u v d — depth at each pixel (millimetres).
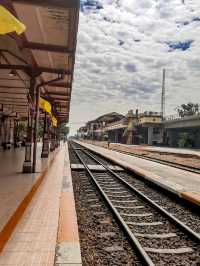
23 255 4508
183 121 67438
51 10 7230
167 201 11539
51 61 11922
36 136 13820
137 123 89688
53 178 12766
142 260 5246
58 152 34781
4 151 28078
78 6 6934
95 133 149625
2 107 27141
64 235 5523
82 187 13805
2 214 6531
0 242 4879
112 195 11992
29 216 6676
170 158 33688
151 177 15547
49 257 4465
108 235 6809
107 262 5227
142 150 51812
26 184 10484
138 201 10953
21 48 9836
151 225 7793
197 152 44750
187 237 6844
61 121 53375
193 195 10523
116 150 54938
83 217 8492
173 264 5242
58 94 21000
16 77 15172
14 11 7438
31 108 13109
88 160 30062
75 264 4359
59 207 7613
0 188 9594
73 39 8953
